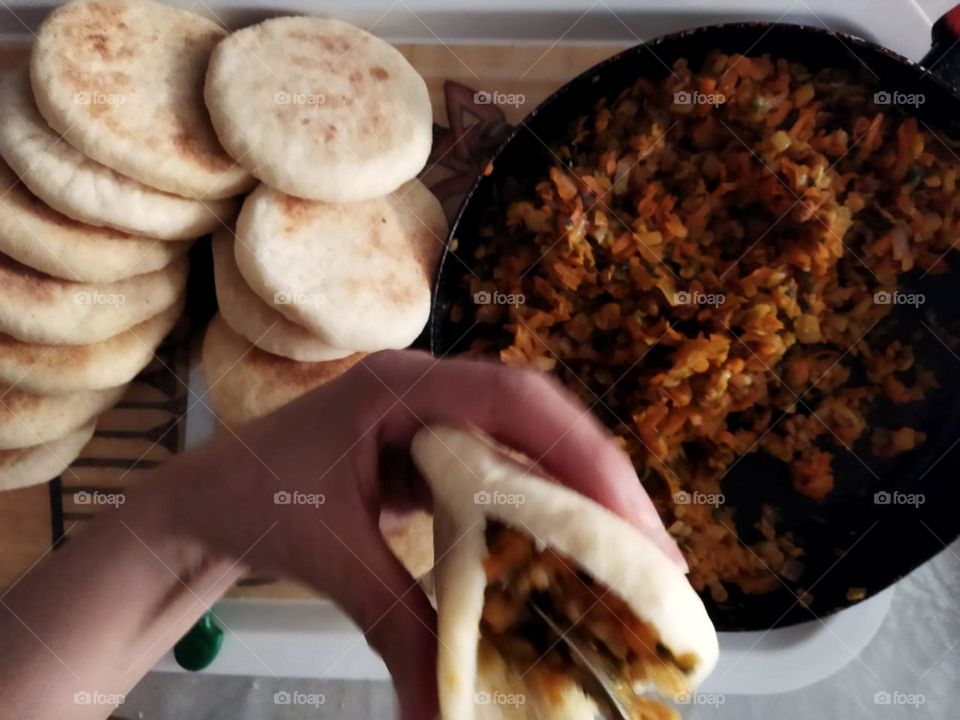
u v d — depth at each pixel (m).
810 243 0.35
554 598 0.22
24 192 0.34
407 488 0.28
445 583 0.22
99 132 0.33
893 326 0.36
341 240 0.35
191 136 0.34
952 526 0.34
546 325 0.36
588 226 0.36
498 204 0.37
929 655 0.38
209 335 0.37
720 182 0.36
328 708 0.39
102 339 0.35
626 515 0.25
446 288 0.36
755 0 0.37
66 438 0.37
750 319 0.35
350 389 0.27
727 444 0.36
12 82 0.35
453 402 0.26
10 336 0.35
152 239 0.35
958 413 0.36
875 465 0.36
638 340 0.36
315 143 0.34
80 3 0.35
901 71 0.33
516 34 0.39
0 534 0.38
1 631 0.26
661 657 0.22
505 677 0.22
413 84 0.36
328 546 0.25
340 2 0.38
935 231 0.35
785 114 0.36
